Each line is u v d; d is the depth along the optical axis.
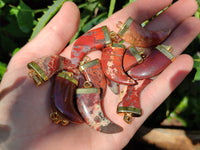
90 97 0.11
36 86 0.11
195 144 0.15
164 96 0.13
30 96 0.11
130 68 0.12
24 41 0.16
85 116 0.11
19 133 0.10
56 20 0.12
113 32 0.13
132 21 0.12
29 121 0.10
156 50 0.13
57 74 0.11
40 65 0.11
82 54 0.12
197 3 0.14
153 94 0.12
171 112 0.16
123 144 0.12
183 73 0.12
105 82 0.12
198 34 0.14
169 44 0.13
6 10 0.15
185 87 0.16
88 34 0.13
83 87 0.12
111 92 0.12
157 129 0.16
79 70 0.12
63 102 0.11
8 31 0.15
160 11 0.15
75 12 0.12
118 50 0.12
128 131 0.12
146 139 0.16
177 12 0.13
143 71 0.12
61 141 0.11
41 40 0.12
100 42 0.12
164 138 0.16
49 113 0.11
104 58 0.12
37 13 0.15
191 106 0.17
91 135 0.11
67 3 0.12
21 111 0.10
